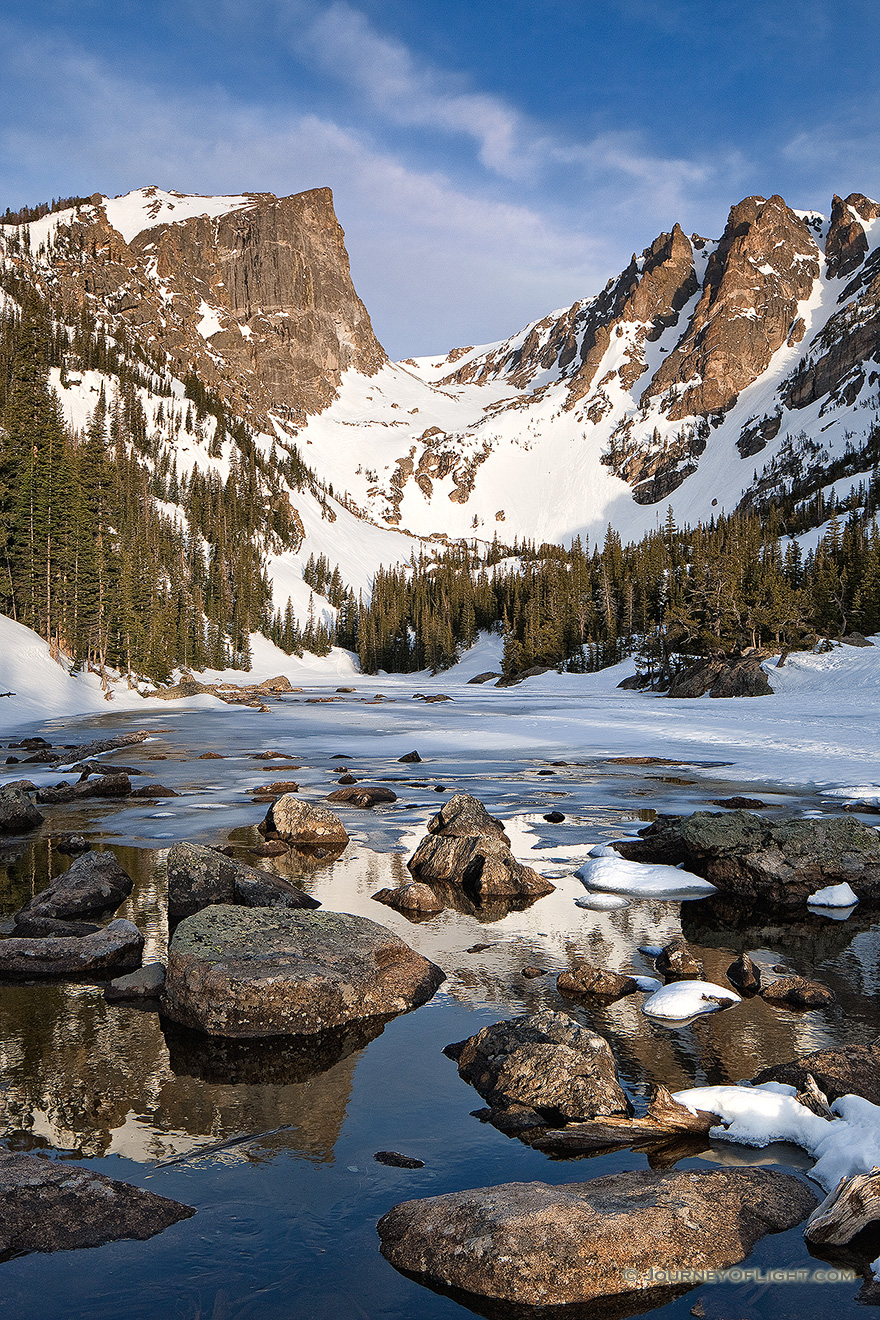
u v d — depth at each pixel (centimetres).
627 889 1471
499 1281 448
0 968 1032
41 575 7069
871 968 1066
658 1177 549
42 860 1644
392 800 2394
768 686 7569
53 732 4650
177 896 1250
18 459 7519
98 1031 838
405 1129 638
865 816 2088
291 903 1249
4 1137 614
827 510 19312
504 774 2998
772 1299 445
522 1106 664
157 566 12900
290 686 11869
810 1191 547
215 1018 826
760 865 1443
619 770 3102
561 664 13350
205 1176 563
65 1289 444
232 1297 439
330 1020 848
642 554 15938
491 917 1282
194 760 3425
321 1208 527
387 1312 433
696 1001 898
